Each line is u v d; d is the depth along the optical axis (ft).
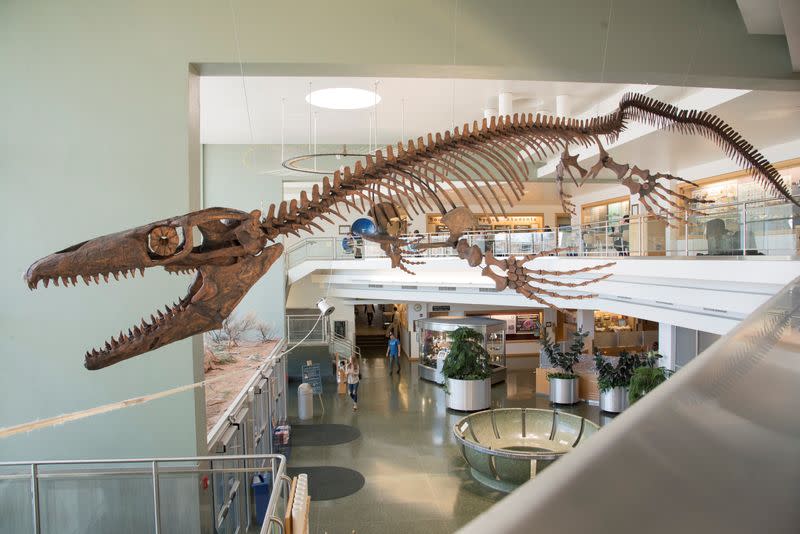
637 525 0.84
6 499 18.70
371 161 14.65
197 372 20.16
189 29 19.99
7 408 19.35
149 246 10.50
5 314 19.35
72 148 19.51
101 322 19.58
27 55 19.47
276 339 50.16
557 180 21.58
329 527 24.99
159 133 19.70
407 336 66.90
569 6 21.93
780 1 18.43
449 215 15.70
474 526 0.76
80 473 17.81
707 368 1.98
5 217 19.36
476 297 47.19
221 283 11.44
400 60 21.02
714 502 1.04
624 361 40.68
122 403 10.98
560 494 0.89
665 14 22.43
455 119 42.04
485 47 21.49
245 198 48.21
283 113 39.50
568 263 36.81
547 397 47.03
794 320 3.20
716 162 41.98
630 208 52.29
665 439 1.26
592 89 35.14
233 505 24.57
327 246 55.93
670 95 33.09
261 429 31.35
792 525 1.09
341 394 49.39
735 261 21.53
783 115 30.42
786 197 20.43
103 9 19.70
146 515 18.88
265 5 20.38
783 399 1.84
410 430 38.65
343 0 20.76
